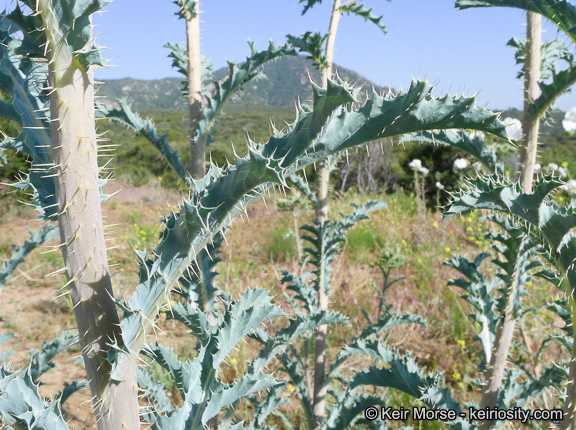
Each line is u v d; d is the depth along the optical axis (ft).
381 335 15.03
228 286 18.47
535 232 4.00
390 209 32.19
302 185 7.89
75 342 3.36
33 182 3.10
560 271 3.87
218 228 2.75
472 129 2.52
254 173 2.37
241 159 2.46
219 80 6.68
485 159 4.97
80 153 2.65
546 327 13.26
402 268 21.22
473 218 22.07
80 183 2.67
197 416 3.55
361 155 37.14
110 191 46.42
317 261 8.10
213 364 3.63
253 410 11.85
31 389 2.97
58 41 2.39
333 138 2.50
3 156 4.51
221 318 4.65
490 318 6.21
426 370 13.92
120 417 2.94
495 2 4.23
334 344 15.20
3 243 27.43
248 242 27.61
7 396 2.88
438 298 16.96
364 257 23.71
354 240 25.32
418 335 15.37
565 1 3.74
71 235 2.72
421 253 21.27
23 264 23.43
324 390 8.20
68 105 2.56
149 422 4.18
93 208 2.74
